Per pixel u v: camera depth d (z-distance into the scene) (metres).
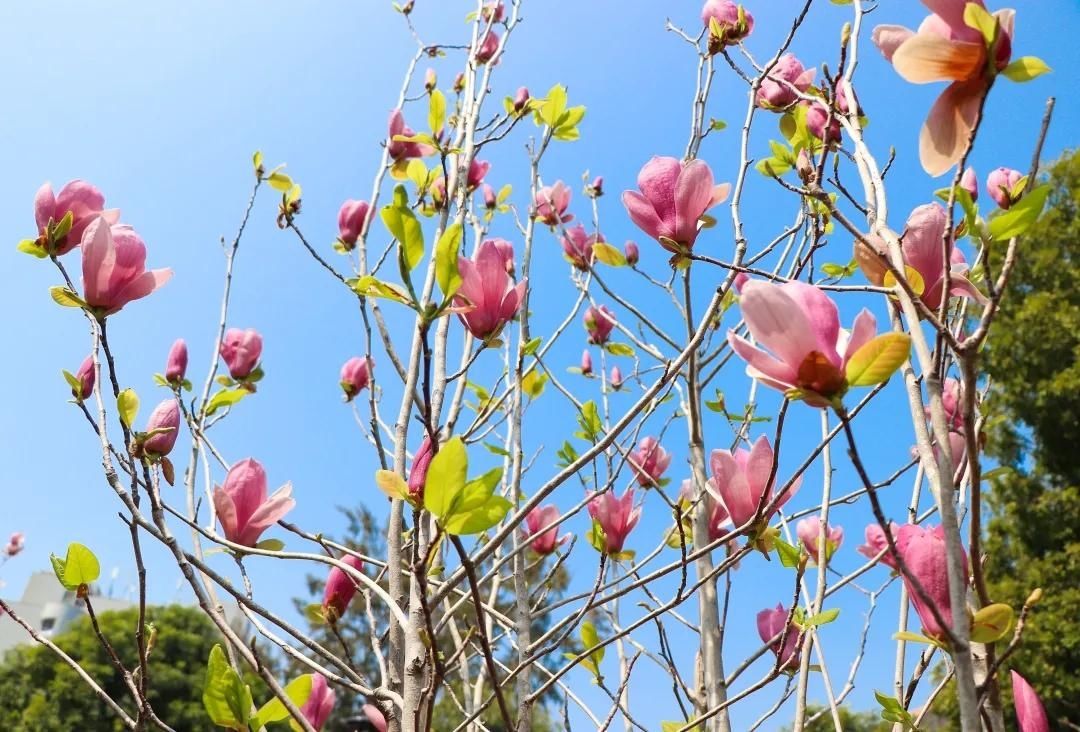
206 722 6.77
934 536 0.64
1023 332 5.11
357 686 0.83
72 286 0.85
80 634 6.95
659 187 0.94
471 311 0.80
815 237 1.00
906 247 0.70
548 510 1.36
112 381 0.85
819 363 0.57
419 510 0.74
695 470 1.21
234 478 0.96
